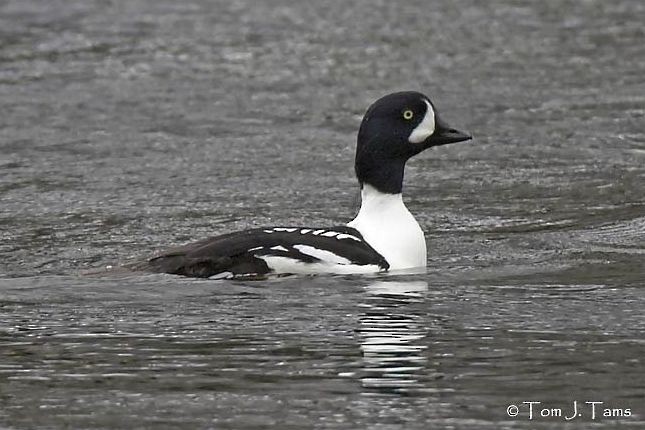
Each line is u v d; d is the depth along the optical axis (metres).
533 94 22.66
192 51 25.77
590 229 15.46
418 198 17.00
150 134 20.28
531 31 27.17
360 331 11.50
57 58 25.19
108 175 18.00
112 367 10.65
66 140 19.92
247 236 13.25
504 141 19.89
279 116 21.44
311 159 18.94
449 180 17.88
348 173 18.20
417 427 9.36
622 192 17.16
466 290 12.85
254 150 19.41
